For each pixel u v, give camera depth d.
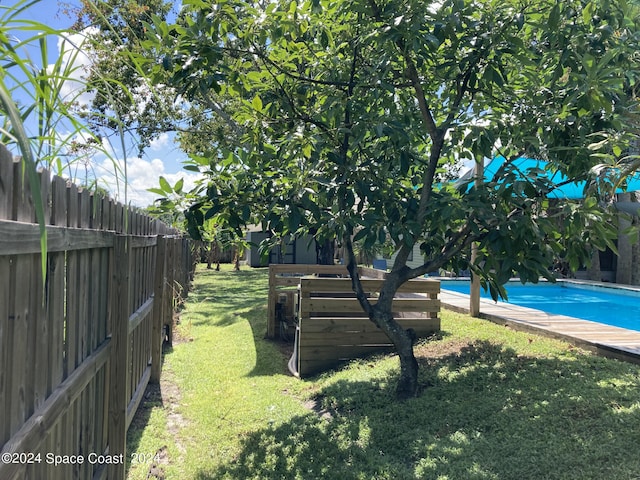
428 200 3.98
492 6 3.66
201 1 3.52
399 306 6.09
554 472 2.71
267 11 3.67
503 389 4.05
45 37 1.36
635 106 3.83
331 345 5.78
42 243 0.86
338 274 8.62
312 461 3.38
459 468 2.93
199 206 3.60
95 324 2.67
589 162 3.51
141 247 4.65
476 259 3.78
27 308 1.62
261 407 4.59
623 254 14.55
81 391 2.33
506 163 3.74
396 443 3.46
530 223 3.26
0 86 0.92
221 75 3.62
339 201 3.76
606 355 4.89
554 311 11.05
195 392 5.17
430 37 3.28
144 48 3.52
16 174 1.47
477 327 6.46
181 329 8.53
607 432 3.07
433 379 4.52
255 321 9.03
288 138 3.85
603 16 3.57
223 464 3.46
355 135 3.87
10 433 1.49
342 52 4.28
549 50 3.77
